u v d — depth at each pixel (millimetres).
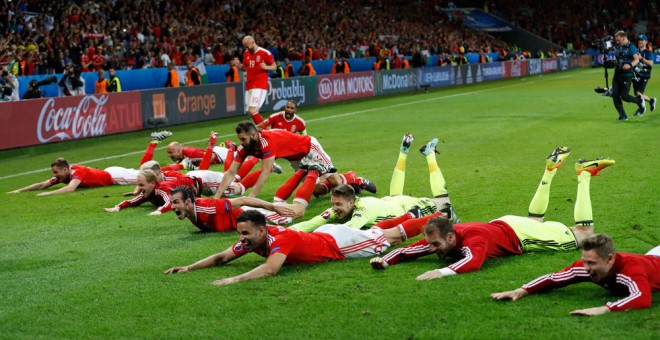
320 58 32281
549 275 5082
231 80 22984
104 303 5352
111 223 8273
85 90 20125
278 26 33750
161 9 28656
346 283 5602
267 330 4695
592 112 19781
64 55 21656
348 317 4867
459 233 5891
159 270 6215
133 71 21562
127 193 10047
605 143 13336
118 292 5605
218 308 5141
